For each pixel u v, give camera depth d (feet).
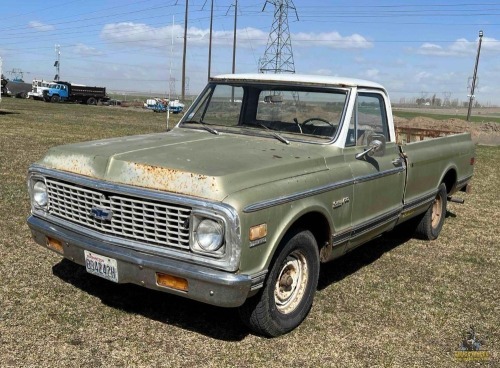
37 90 177.47
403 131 28.43
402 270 18.69
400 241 22.45
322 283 16.93
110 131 65.31
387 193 16.76
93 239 12.27
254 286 11.19
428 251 21.20
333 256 14.53
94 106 166.91
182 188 11.10
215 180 10.92
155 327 13.12
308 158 13.56
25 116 85.25
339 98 15.28
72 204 12.80
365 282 17.22
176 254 11.16
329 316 14.47
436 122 98.27
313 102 15.40
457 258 20.48
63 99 176.86
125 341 12.33
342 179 14.15
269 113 15.90
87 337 12.37
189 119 17.16
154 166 11.58
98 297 14.52
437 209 22.67
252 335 13.05
